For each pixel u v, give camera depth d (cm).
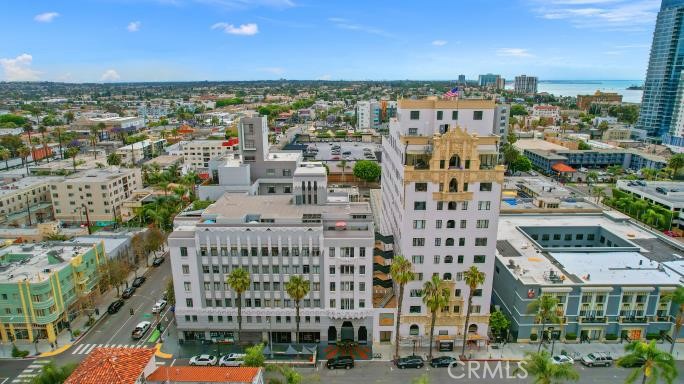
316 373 8150
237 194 11238
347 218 9206
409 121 8581
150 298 10994
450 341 8738
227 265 8644
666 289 8750
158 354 8738
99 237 12350
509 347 8881
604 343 8994
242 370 6216
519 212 13362
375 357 8612
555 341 9044
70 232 14162
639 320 8956
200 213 10688
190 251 8581
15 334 9056
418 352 8775
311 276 8681
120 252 11725
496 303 10131
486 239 8519
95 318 9969
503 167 8100
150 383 5747
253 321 8938
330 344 9106
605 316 8944
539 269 9506
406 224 8419
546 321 8906
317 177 9981
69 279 9606
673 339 8700
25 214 15662
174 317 10094
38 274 8931
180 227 9362
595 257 10169
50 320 8938
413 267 8662
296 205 10012
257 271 8675
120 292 11262
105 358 5566
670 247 10938
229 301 8862
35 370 8200
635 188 18125
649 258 10162
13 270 9362
